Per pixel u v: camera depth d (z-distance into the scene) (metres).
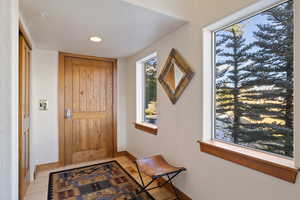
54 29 1.88
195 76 1.68
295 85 0.99
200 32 1.63
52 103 2.68
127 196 1.93
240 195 1.27
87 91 2.99
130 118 3.14
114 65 3.21
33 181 2.25
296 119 0.99
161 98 2.21
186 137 1.80
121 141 3.29
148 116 2.79
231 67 1.51
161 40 2.19
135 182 2.25
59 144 2.74
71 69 2.86
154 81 2.61
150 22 1.75
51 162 2.68
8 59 1.07
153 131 2.38
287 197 1.01
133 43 2.37
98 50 2.69
